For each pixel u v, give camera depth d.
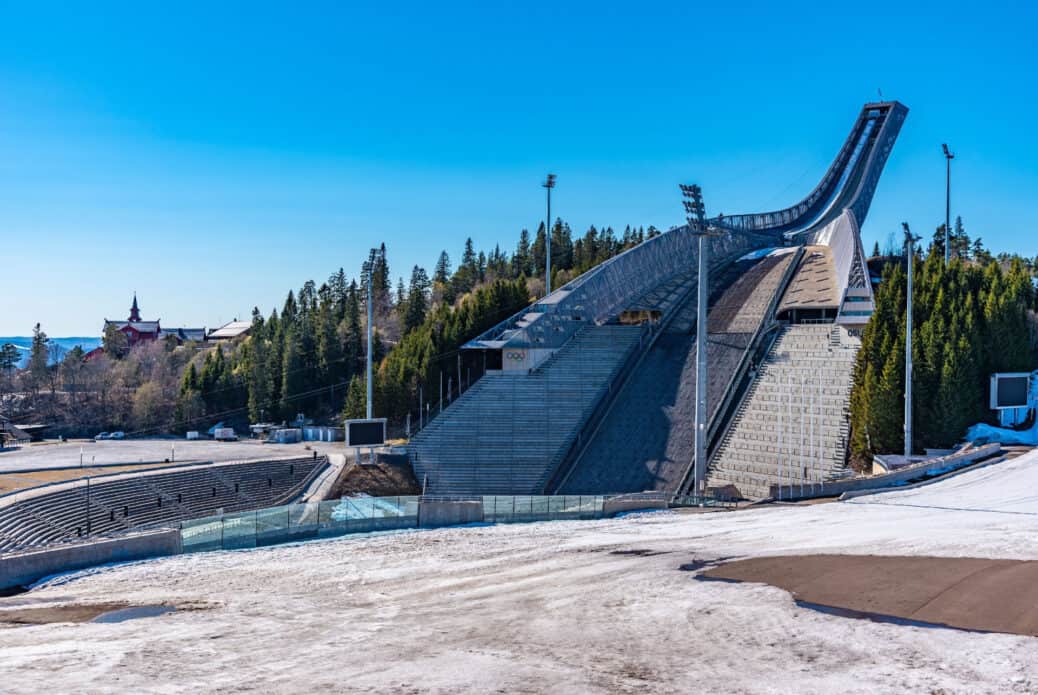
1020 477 49.00
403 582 29.00
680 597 23.94
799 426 73.19
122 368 185.62
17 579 32.47
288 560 34.69
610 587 26.09
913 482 50.81
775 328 93.50
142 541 36.56
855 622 20.28
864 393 66.06
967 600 21.83
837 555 29.14
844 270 99.25
